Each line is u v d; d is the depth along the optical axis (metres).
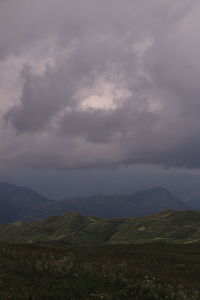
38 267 21.25
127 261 37.94
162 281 22.38
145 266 33.81
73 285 17.47
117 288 17.95
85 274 20.69
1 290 15.13
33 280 18.06
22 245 43.09
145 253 52.31
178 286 20.16
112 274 21.05
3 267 20.92
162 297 16.83
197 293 18.39
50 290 16.00
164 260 42.31
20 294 14.66
